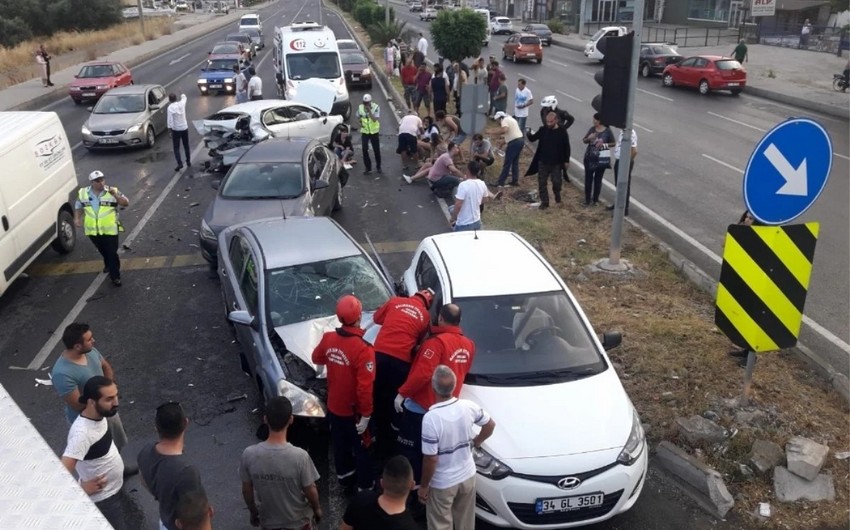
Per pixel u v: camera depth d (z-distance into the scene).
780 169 6.03
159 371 8.17
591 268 10.38
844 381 7.12
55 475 2.16
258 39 47.72
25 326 9.37
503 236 7.93
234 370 8.19
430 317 6.48
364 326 7.17
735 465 6.14
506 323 6.48
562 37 52.09
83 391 4.88
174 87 31.56
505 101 20.66
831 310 9.39
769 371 7.50
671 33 52.09
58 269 11.29
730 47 43.41
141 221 13.43
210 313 9.64
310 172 12.13
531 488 5.26
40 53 31.70
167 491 4.21
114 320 9.48
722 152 17.84
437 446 4.75
